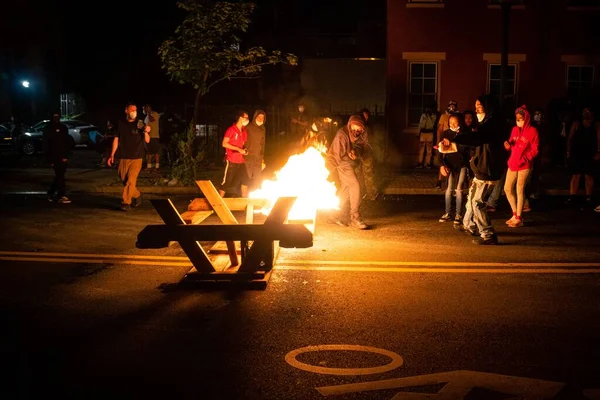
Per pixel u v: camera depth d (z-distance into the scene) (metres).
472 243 11.37
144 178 19.97
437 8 23.45
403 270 9.48
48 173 22.02
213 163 23.53
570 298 8.18
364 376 5.84
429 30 23.52
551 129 23.05
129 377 5.81
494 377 5.81
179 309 7.72
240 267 8.62
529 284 8.79
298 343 6.64
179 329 7.05
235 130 14.30
